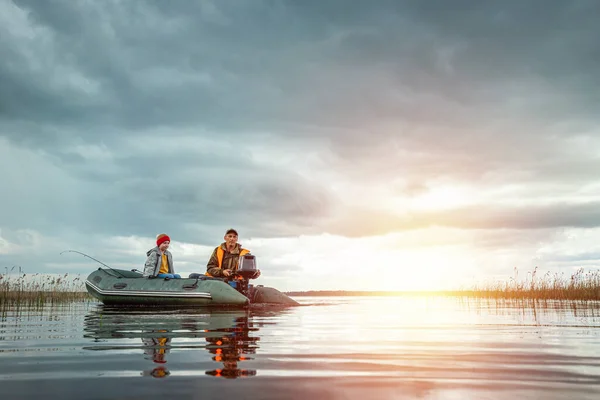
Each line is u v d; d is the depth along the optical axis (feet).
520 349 12.26
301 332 16.55
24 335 15.19
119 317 23.79
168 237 38.06
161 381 8.16
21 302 39.58
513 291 49.98
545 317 24.59
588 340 14.29
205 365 9.68
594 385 8.07
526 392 7.56
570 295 48.32
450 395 7.35
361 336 15.33
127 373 8.82
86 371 9.02
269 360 10.34
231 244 37.63
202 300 34.35
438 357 10.92
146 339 14.07
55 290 42.78
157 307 34.04
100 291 36.76
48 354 11.09
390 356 11.04
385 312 29.58
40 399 7.00
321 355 11.12
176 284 35.40
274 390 7.57
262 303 39.17
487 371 9.26
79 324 19.54
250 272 35.09
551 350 12.12
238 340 13.97
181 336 14.92
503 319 23.27
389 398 7.14
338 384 8.03
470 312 29.60
